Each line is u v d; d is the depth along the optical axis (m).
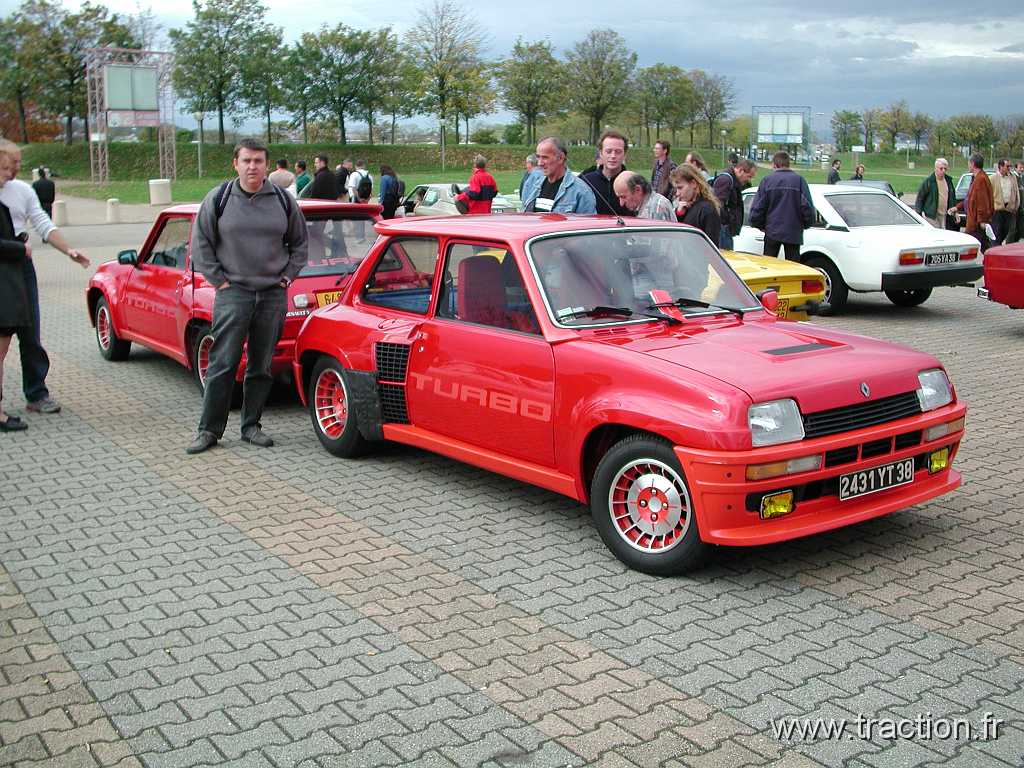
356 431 6.73
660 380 4.69
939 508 5.75
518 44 77.44
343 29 69.06
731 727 3.51
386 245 6.65
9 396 9.00
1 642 4.29
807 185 12.21
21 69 65.62
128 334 9.91
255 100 67.88
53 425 8.01
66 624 4.45
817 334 5.41
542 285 5.41
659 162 11.82
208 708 3.71
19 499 6.21
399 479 6.49
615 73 76.75
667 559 4.74
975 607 4.43
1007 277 10.67
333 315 6.84
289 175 11.89
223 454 7.15
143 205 43.56
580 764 3.30
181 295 8.59
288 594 4.73
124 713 3.69
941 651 4.03
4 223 7.62
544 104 77.56
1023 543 5.18
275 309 7.14
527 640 4.21
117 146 66.50
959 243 12.37
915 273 12.14
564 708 3.66
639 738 3.45
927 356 5.21
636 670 3.93
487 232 5.76
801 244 12.41
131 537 5.53
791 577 4.81
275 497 6.18
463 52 69.88
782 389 4.54
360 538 5.46
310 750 3.41
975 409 7.91
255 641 4.25
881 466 4.81
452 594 4.69
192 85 66.62
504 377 5.47
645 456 4.75
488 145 78.00
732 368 4.71
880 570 4.87
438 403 5.98
